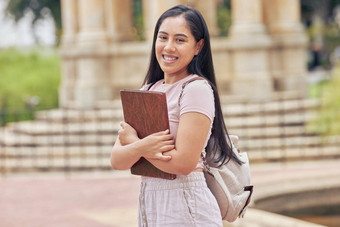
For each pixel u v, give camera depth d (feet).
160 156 9.32
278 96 46.01
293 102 43.29
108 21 53.52
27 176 35.40
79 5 51.34
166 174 9.56
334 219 26.50
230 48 47.09
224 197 10.03
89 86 48.29
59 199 28.35
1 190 31.09
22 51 73.56
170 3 45.14
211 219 9.61
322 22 106.73
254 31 46.50
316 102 42.27
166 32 9.81
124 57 48.91
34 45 79.97
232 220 10.33
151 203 9.80
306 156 35.70
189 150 9.26
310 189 27.48
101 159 36.99
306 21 119.34
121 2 53.57
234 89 46.65
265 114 41.09
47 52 76.43
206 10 49.90
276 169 32.86
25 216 25.21
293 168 32.91
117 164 9.84
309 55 128.98
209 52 10.12
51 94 68.18
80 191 30.01
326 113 37.09
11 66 69.26
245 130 38.58
